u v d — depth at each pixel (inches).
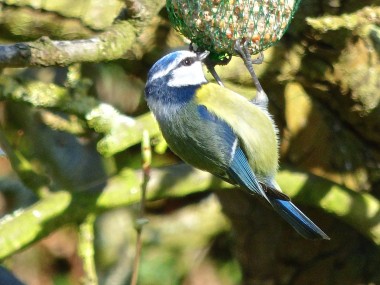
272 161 379.9
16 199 523.8
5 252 388.5
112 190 405.4
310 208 477.7
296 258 485.4
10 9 407.2
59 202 399.2
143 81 450.6
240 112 376.2
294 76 426.9
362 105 423.5
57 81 490.0
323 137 450.6
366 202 436.8
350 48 412.5
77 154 500.4
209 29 355.6
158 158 530.6
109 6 414.6
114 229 544.7
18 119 498.6
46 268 541.0
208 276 550.9
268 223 484.7
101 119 391.2
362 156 453.7
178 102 376.5
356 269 484.1
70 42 354.9
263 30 358.0
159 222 552.4
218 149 370.9
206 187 422.9
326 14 403.5
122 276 538.9
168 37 414.3
